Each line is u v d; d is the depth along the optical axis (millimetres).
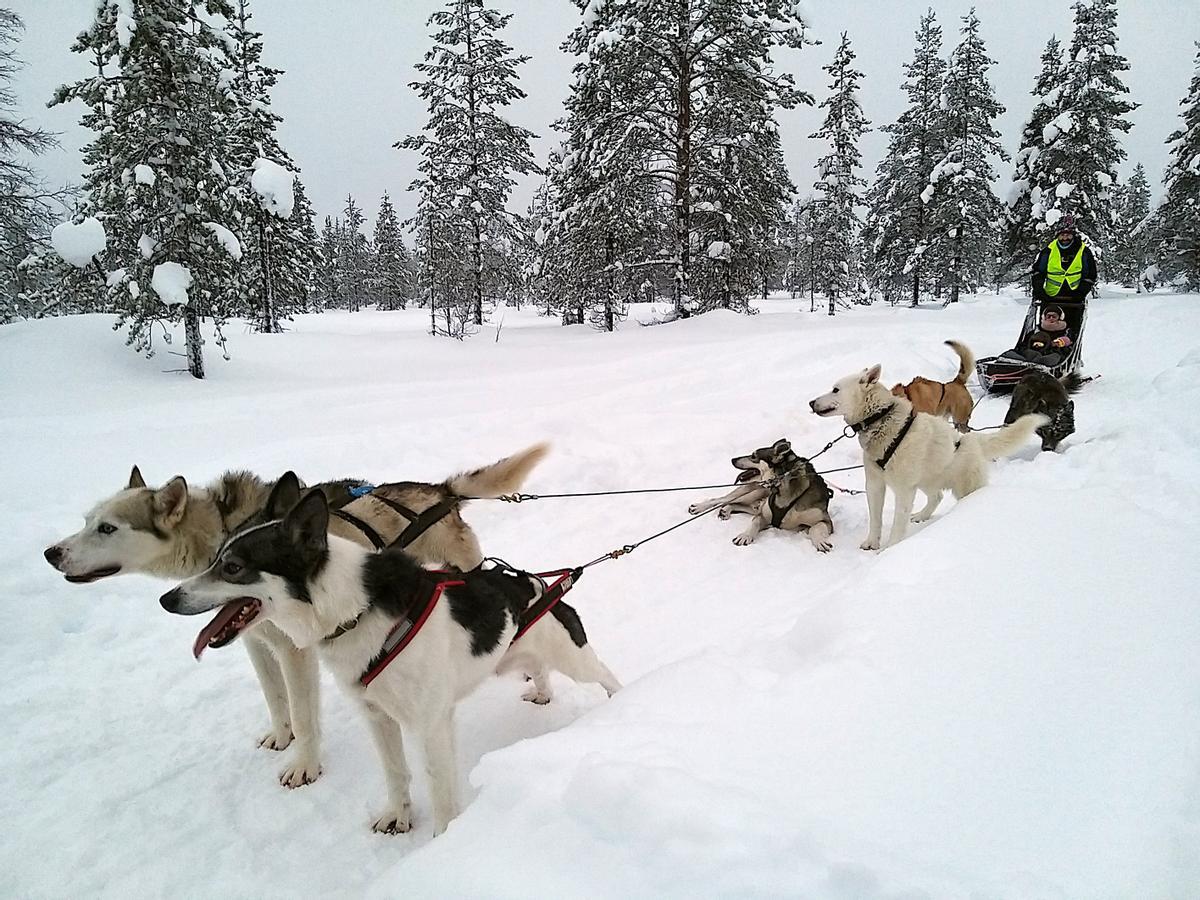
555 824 1782
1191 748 2029
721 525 6406
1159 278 32750
